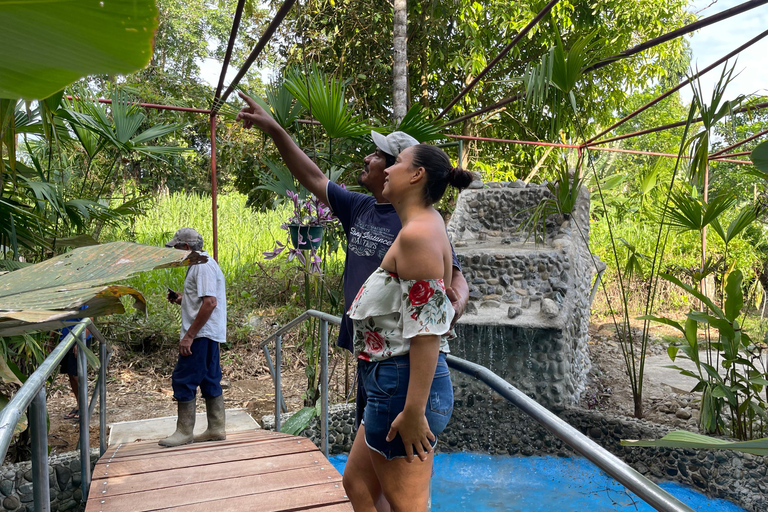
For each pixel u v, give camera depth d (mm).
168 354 7035
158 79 9922
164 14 19562
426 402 1485
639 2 10492
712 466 4551
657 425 4977
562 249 6133
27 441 4258
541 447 5535
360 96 9117
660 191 9930
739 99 4352
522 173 12148
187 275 4133
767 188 8992
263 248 10875
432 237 1476
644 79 11562
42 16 522
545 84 5133
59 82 597
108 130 4488
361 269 2021
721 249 10484
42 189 3727
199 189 18469
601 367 7184
